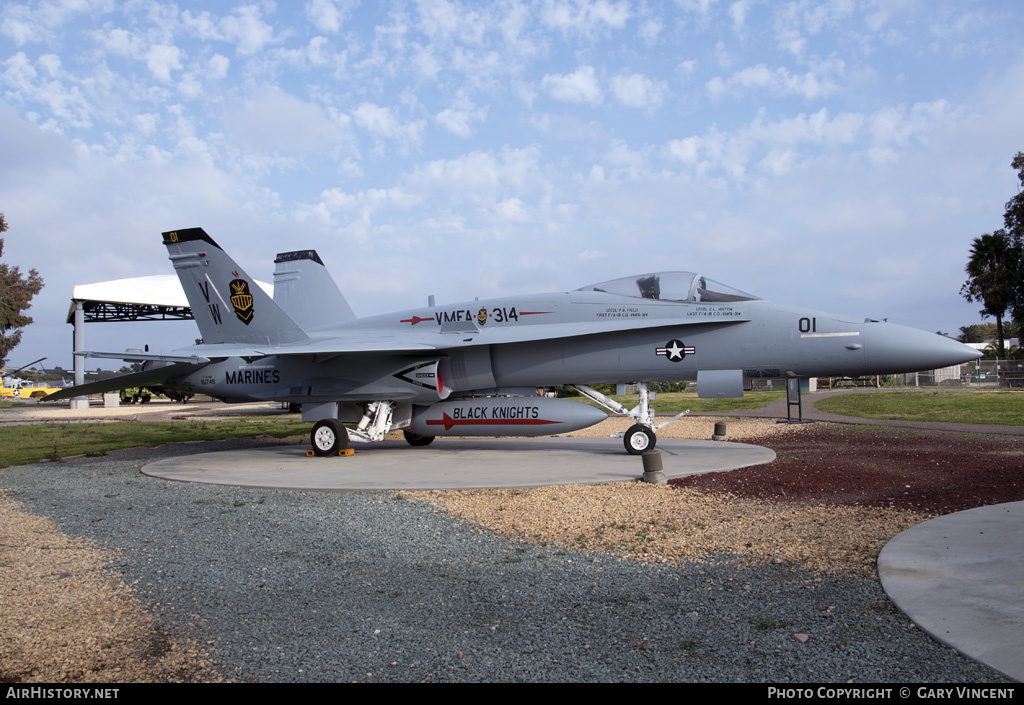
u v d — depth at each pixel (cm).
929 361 991
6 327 4916
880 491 763
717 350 1095
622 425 1917
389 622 413
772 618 398
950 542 530
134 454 1424
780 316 1069
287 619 422
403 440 1633
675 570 498
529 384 1241
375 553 570
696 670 336
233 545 608
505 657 359
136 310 5084
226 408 3853
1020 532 555
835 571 479
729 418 2036
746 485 812
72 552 593
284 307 1595
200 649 379
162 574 521
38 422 2639
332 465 1113
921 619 379
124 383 1401
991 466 930
